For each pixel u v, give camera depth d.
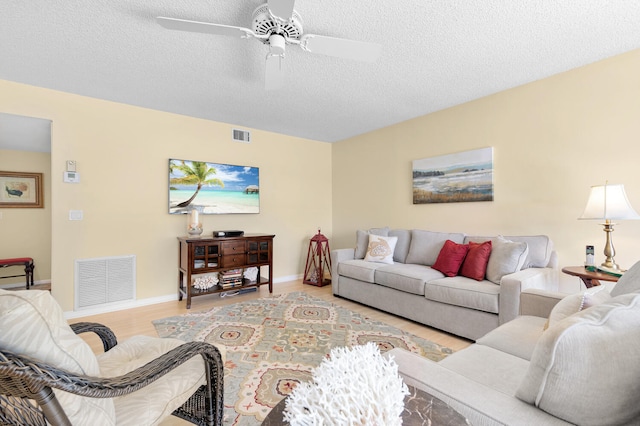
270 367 2.06
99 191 3.24
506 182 3.08
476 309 2.40
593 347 0.69
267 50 2.29
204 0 1.76
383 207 4.38
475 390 0.86
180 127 3.75
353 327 2.77
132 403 1.03
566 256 2.70
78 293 3.12
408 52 2.32
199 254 3.49
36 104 2.92
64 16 1.89
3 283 4.40
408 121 4.00
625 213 2.05
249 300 3.65
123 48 2.26
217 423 1.26
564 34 2.10
